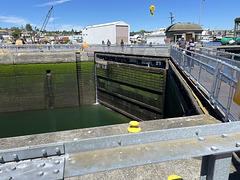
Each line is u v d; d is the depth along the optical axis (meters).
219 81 4.60
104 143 1.23
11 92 21.61
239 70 3.50
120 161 1.13
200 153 1.18
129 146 1.27
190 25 26.47
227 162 1.33
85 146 1.20
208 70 6.36
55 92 22.77
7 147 3.35
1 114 21.34
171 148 1.25
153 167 3.07
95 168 1.07
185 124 4.10
